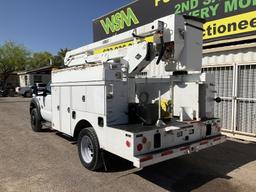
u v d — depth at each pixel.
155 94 4.86
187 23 4.04
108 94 3.88
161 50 4.01
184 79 4.54
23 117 11.07
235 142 6.55
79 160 4.94
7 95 29.64
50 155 5.27
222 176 4.17
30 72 31.69
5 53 38.50
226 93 7.38
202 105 4.55
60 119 5.46
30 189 3.66
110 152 3.84
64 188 3.69
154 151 3.55
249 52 6.70
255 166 4.66
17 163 4.79
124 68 4.47
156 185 3.80
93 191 3.59
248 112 6.88
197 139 4.22
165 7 9.16
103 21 12.77
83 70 4.43
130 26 10.91
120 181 3.94
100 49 5.77
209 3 7.66
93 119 4.21
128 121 4.09
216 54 7.54
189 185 3.81
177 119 4.41
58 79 5.43
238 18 6.92
